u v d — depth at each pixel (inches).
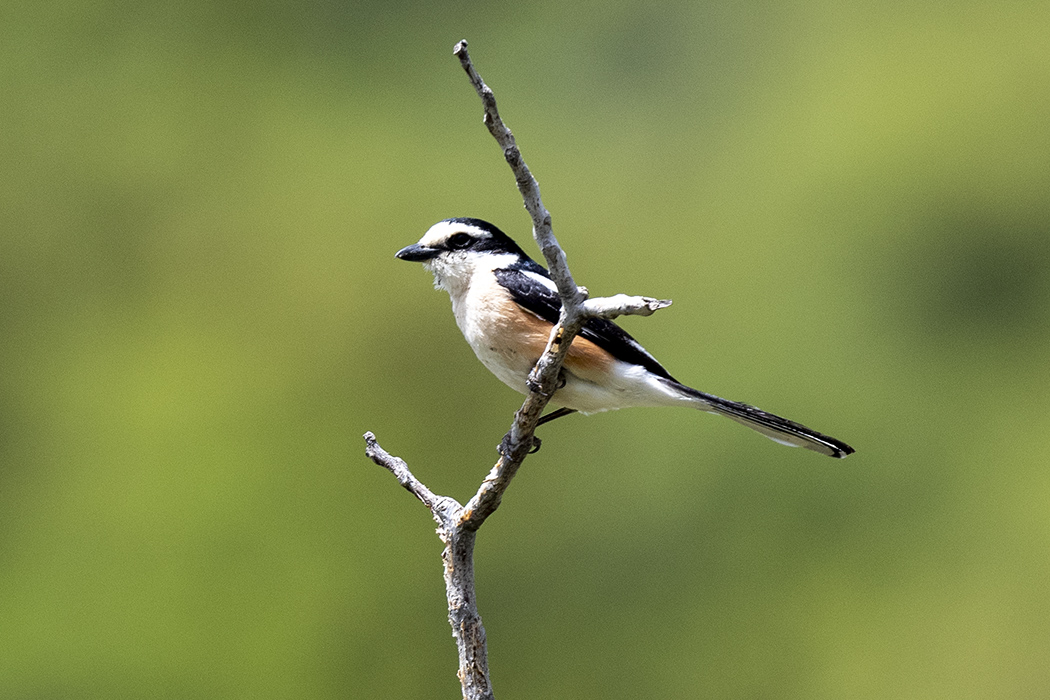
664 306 199.0
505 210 666.2
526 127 721.0
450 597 223.3
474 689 219.8
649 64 742.5
